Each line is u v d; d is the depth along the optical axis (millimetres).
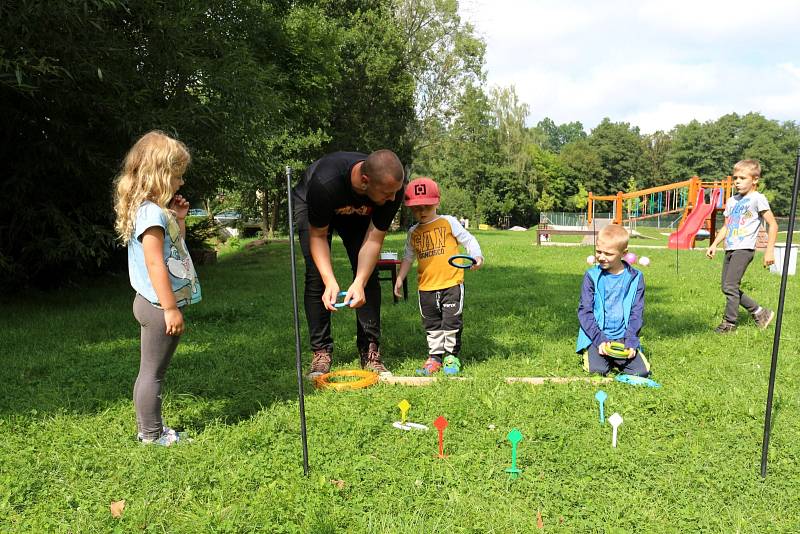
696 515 2754
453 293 5211
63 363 5414
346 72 32531
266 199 34000
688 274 12500
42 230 9352
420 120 40938
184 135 9680
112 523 2746
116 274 13102
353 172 4242
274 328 7004
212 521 2686
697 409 3936
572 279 11977
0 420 3873
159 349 3449
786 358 5324
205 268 15156
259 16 13969
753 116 88000
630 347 4879
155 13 9414
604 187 88688
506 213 67812
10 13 7020
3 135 9000
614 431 3447
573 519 2738
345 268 14305
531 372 5047
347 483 3051
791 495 2928
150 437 3551
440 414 3996
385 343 6094
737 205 6598
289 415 3947
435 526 2660
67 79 8250
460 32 39188
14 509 2875
